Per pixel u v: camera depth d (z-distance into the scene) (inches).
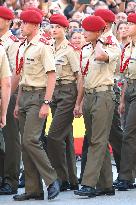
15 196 874.8
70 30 1136.2
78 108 937.5
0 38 933.2
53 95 951.0
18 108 874.1
